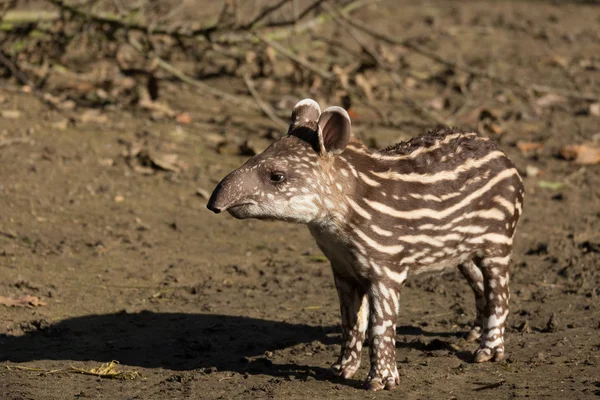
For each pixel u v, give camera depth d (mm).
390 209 8234
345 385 8445
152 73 17125
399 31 24703
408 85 20109
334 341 9703
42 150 14812
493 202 8750
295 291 11219
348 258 8320
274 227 13477
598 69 21891
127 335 9836
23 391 8219
